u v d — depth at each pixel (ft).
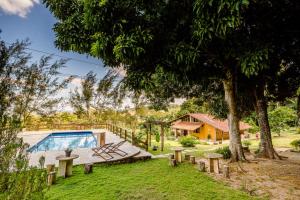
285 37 21.67
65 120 81.41
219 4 15.15
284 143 78.18
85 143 57.26
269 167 27.07
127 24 20.22
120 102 92.02
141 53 21.20
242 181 21.71
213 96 42.01
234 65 28.78
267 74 31.14
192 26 19.63
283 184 20.79
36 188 7.93
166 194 18.61
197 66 27.07
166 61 22.54
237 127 30.17
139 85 25.98
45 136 57.31
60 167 24.31
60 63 26.53
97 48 20.42
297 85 37.09
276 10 18.92
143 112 92.43
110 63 25.55
